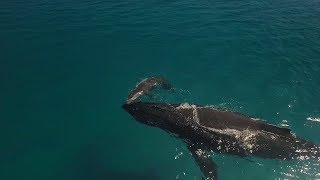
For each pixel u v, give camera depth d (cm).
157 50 2431
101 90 2105
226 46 2472
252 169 1670
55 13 2858
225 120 1734
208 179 1606
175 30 2641
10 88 2095
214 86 2133
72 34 2591
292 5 3052
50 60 2331
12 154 1728
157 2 3042
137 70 2253
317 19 2823
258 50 2442
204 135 1720
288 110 1983
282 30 2659
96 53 2402
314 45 2498
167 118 1766
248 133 1703
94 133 1847
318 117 1942
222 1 3092
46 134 1836
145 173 1661
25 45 2462
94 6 2970
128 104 1839
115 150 1762
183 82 2155
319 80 2192
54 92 2083
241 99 2045
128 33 2606
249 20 2788
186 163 1695
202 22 2747
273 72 2253
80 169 1673
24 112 1948
